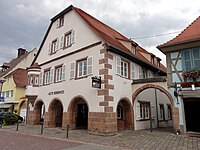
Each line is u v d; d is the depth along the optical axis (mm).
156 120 18500
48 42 19641
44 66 19438
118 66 14023
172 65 12828
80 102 18797
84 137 11258
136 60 16250
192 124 14406
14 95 28750
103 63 12867
